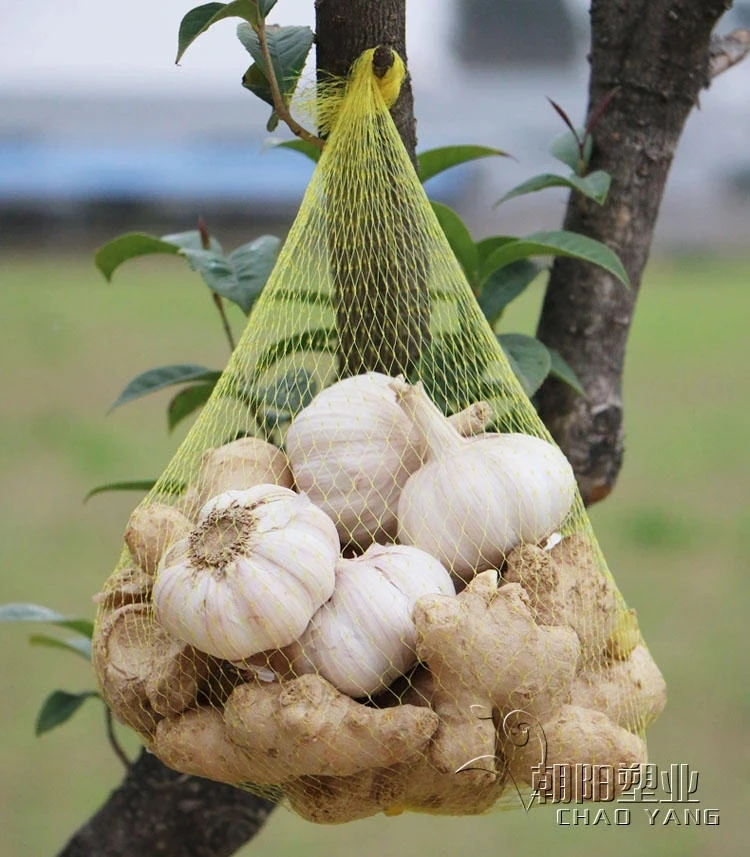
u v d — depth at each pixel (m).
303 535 0.98
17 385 3.70
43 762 2.00
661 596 2.43
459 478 1.01
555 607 0.99
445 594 0.99
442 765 0.96
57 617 1.16
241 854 1.76
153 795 1.13
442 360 1.07
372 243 1.05
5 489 2.96
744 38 1.21
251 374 1.08
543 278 3.69
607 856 1.74
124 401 1.13
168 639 1.00
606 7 1.15
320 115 1.05
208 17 1.01
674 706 2.06
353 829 1.84
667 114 1.15
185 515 1.03
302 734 0.96
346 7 1.04
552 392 1.15
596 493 1.16
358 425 1.02
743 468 3.15
